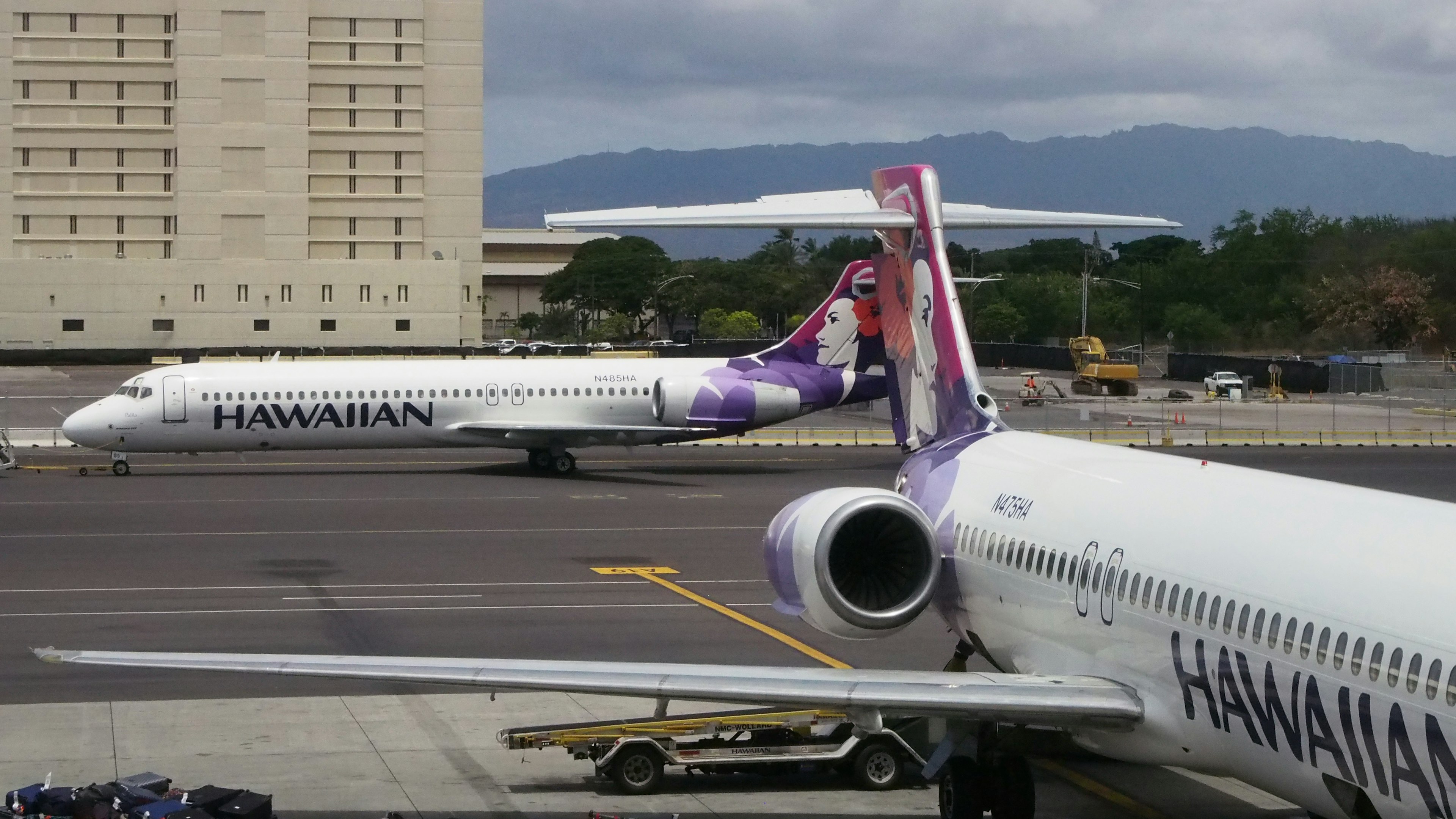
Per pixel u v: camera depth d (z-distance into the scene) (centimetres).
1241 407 9019
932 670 2433
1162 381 11656
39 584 3177
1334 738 1170
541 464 5466
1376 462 6009
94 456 5994
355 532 3966
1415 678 1086
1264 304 15550
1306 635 1199
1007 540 1684
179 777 1838
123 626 2755
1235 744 1301
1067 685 1446
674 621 2834
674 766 1897
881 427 7612
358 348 12238
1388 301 13588
